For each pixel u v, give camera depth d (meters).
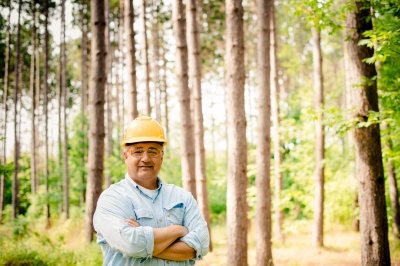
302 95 15.30
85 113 19.75
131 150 2.44
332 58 27.78
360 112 5.32
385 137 7.07
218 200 19.91
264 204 8.14
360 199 5.44
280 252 11.20
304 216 15.57
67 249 8.66
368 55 5.41
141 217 2.32
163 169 17.39
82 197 18.42
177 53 9.88
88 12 22.45
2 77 25.61
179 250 2.28
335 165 14.98
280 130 12.95
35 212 18.78
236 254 6.71
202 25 21.83
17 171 19.78
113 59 25.08
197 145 10.41
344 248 11.30
